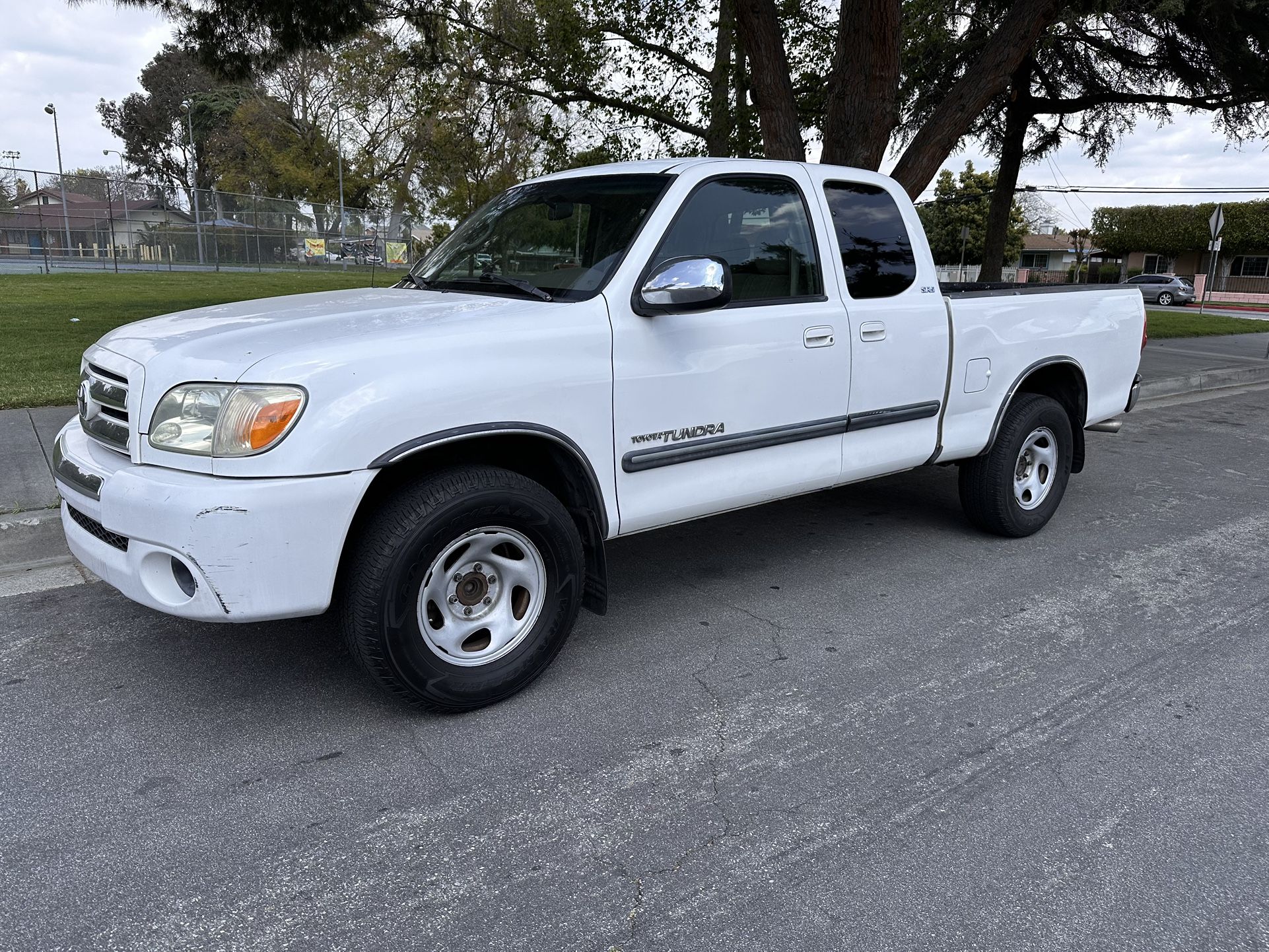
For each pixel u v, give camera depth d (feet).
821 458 13.85
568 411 10.78
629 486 11.64
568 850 8.29
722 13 40.78
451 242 14.40
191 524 8.84
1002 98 56.13
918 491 21.30
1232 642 13.07
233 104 213.66
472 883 7.83
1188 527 18.76
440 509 9.71
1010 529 17.17
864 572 15.78
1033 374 17.29
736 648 12.66
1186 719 10.84
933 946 7.14
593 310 11.12
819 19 39.19
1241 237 159.12
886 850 8.31
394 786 9.27
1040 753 10.03
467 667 10.49
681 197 12.03
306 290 76.02
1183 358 47.73
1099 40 53.26
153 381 9.60
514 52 44.19
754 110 40.75
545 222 12.84
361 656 9.82
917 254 14.99
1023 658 12.44
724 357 12.25
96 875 7.86
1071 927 7.38
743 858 8.20
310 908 7.50
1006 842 8.46
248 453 8.98
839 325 13.55
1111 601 14.60
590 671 11.93
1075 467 18.51
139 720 10.53
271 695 11.12
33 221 105.60
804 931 7.30
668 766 9.68
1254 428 30.53
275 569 9.07
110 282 79.71
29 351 33.19
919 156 30.60
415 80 45.65
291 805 8.91
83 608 13.67
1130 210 172.86
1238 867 8.16
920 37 44.29
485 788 9.26
